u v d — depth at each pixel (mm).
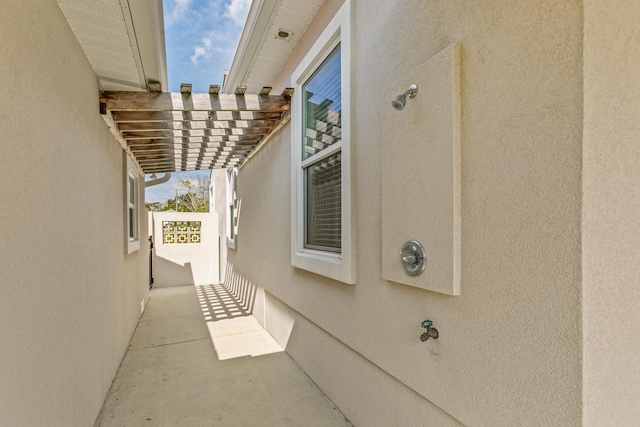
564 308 1209
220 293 8875
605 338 1209
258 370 3938
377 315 2336
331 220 3252
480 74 1536
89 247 2756
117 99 3357
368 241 2455
